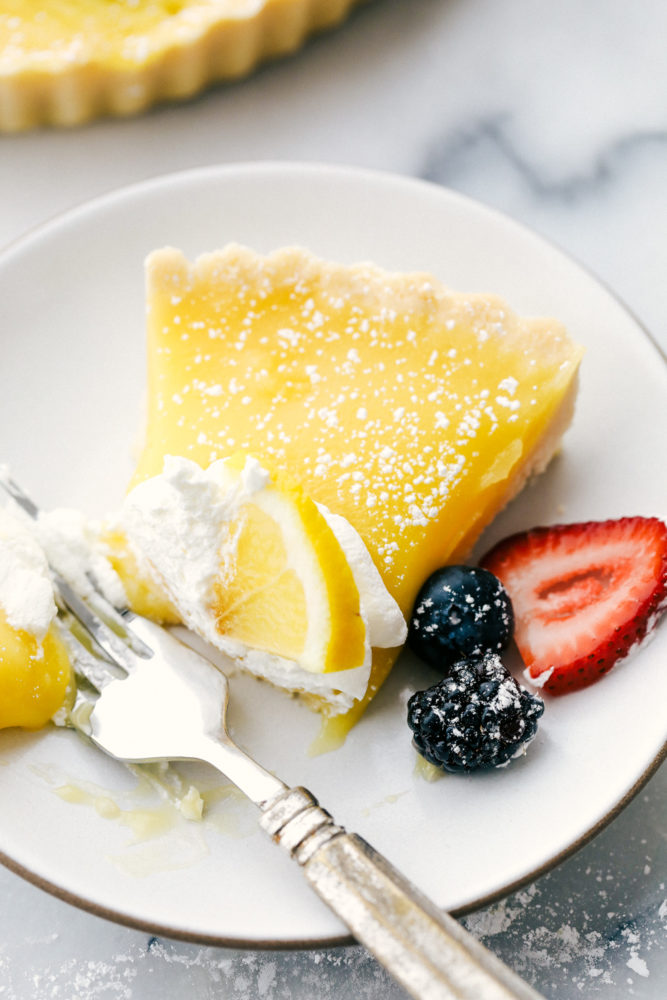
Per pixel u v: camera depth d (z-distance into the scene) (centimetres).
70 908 42
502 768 41
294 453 42
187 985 41
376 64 51
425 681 42
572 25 52
